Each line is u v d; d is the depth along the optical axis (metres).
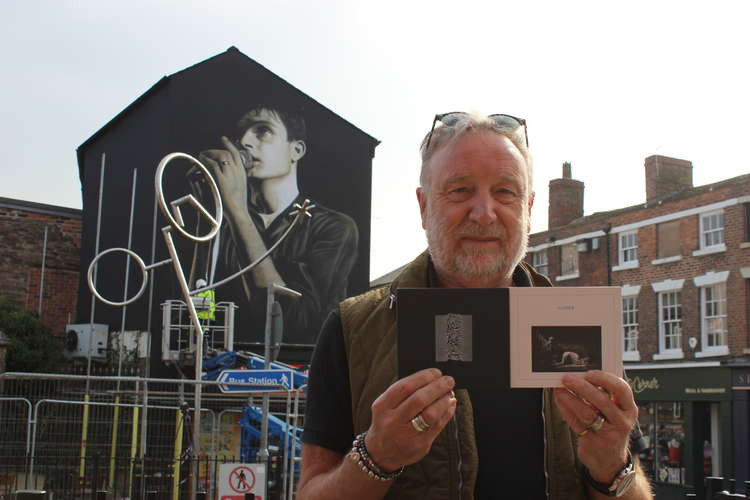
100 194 21.92
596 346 1.74
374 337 1.99
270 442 11.98
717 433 20.95
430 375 1.63
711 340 21.06
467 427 1.88
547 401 1.93
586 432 1.71
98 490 7.80
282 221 21.11
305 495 1.89
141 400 9.52
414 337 1.75
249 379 8.54
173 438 9.32
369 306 2.06
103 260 21.42
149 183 20.50
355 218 22.00
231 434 12.41
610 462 1.72
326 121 22.14
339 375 2.04
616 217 24.25
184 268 19.53
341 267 21.58
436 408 1.60
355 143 22.39
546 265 26.64
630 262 23.61
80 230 24.02
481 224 1.93
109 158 22.19
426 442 1.63
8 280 22.84
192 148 20.52
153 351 18.86
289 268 20.92
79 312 22.12
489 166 1.95
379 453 1.65
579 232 25.44
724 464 19.95
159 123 20.67
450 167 1.97
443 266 2.00
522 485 1.90
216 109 20.95
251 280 20.41
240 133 21.09
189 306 7.13
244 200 20.75
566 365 1.73
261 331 20.33
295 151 21.61
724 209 20.97
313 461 1.99
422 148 2.13
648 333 22.77
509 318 1.75
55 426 8.73
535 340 1.74
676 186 24.75
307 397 2.12
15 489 7.88
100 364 20.00
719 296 20.98
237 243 20.42
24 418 8.66
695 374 21.08
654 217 22.97
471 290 1.76
